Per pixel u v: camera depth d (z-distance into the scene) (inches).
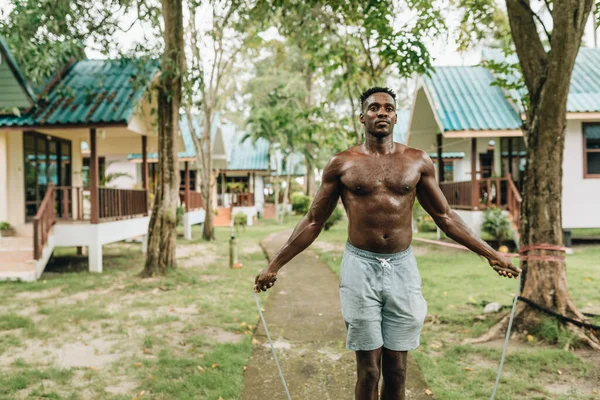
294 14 494.0
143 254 582.6
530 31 222.2
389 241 109.5
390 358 113.5
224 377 179.9
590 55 606.9
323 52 536.4
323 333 240.5
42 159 528.1
